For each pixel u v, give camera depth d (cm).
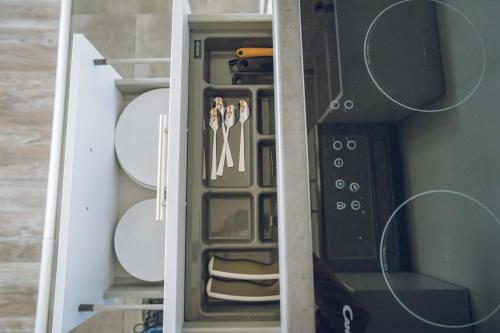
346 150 38
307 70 40
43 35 146
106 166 99
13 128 142
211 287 60
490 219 37
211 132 72
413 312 34
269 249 68
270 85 73
